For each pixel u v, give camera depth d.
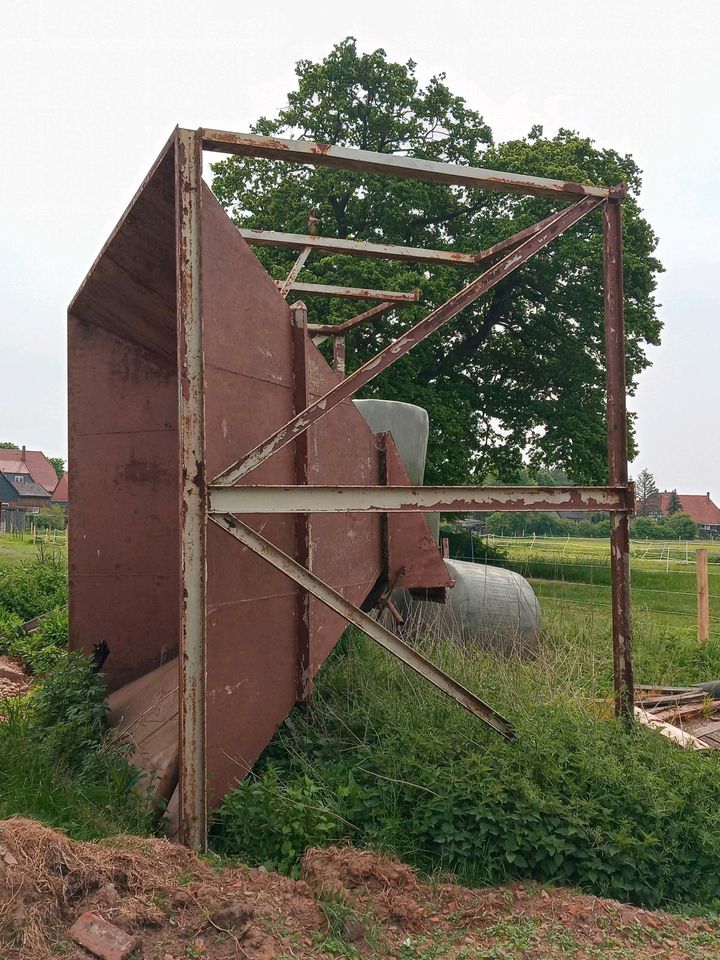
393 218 18.80
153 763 4.22
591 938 3.12
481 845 3.65
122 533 5.82
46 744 4.34
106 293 5.32
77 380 5.91
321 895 3.09
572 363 20.22
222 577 3.92
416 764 4.11
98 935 2.43
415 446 8.77
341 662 5.98
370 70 19.84
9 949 2.32
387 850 3.60
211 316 3.81
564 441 21.22
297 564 3.85
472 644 6.91
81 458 5.90
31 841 2.68
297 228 18.28
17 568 12.07
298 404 4.75
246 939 2.64
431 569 6.29
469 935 3.10
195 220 3.67
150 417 5.81
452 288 18.50
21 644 8.30
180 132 3.67
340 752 4.50
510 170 19.19
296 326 4.80
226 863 3.32
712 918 3.37
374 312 7.98
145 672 5.72
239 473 3.74
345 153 4.15
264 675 4.29
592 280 19.23
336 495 3.90
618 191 4.98
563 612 9.55
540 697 5.20
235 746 3.98
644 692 6.88
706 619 8.66
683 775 4.15
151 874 2.85
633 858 3.64
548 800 3.82
